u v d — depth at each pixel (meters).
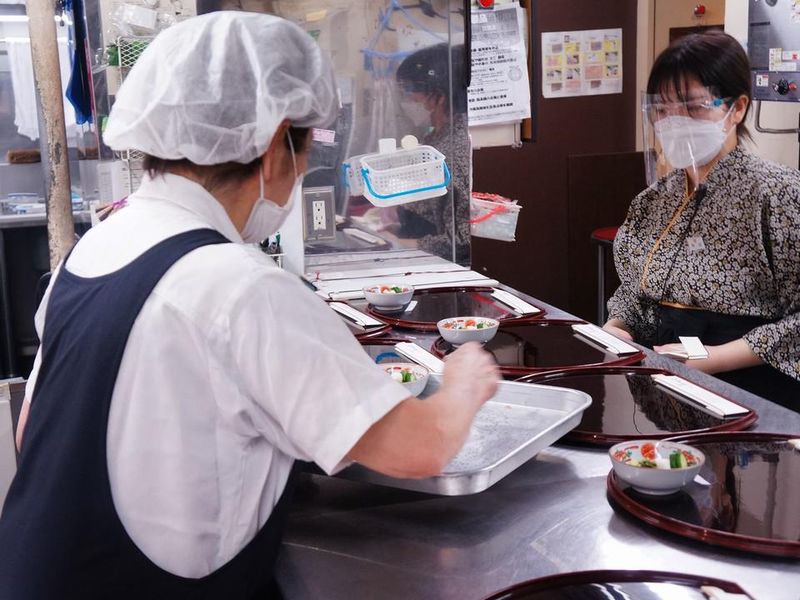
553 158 4.80
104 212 2.36
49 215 2.15
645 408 1.55
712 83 2.21
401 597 1.03
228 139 1.04
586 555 1.09
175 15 2.44
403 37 2.77
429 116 2.85
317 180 2.78
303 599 1.03
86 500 0.99
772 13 3.36
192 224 1.05
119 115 1.07
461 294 2.50
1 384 2.16
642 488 1.20
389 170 2.68
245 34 1.05
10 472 2.10
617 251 2.62
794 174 2.25
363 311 2.31
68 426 1.00
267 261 1.03
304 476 1.39
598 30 4.77
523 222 4.82
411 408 0.98
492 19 4.31
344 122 2.77
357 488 1.34
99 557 1.00
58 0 2.94
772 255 2.24
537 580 1.00
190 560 1.01
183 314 0.97
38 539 1.00
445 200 2.90
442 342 2.00
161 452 0.98
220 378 0.98
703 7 4.70
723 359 2.18
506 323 2.14
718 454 1.34
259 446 1.05
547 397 1.51
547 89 4.74
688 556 1.07
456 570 1.08
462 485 1.14
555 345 1.95
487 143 4.62
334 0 2.70
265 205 1.13
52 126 2.10
